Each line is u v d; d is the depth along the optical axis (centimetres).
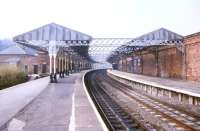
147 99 2509
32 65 5878
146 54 5250
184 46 3438
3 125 1124
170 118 1488
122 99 2539
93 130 1031
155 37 3853
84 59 9938
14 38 3697
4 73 3228
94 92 3164
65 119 1250
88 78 5662
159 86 2670
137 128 1300
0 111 1467
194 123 1420
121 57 8494
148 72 5134
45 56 5928
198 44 3050
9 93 2347
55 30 3716
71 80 4081
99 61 13938
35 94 2273
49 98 2020
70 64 6700
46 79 4297
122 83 4856
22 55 6016
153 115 1644
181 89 2219
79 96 2125
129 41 3969
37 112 1441
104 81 5278
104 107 2009
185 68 3412
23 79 3756
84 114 1367
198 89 2220
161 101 2298
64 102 1814
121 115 1667
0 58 6019
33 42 3722
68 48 5266
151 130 1241
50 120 1230
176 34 3825
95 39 3884
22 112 1441
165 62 4178
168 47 4006
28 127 1095
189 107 2052
